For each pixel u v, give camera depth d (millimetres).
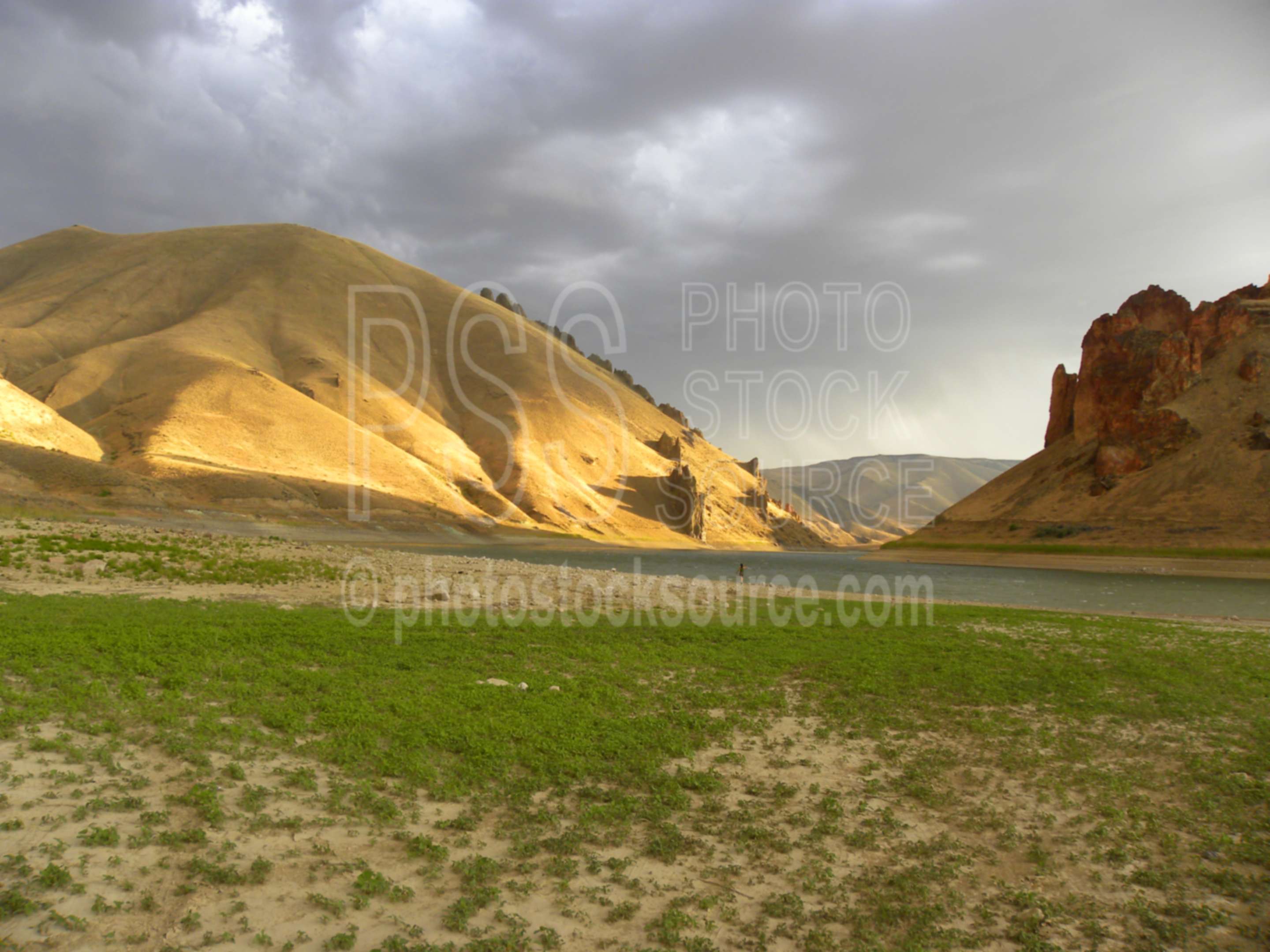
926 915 7488
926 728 13203
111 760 9289
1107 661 19188
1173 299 130250
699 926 7145
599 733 11945
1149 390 118125
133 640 15156
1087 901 7922
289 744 10492
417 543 114438
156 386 143000
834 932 7180
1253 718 14172
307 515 113812
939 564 110750
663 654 18594
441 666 15789
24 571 23859
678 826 9133
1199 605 46844
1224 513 98812
